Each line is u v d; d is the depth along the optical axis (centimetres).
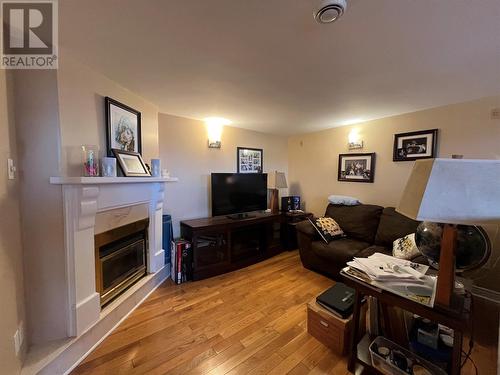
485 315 179
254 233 350
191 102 246
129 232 211
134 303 211
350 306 162
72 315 148
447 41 132
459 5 103
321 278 275
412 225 247
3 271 111
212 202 314
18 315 126
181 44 137
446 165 90
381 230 269
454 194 90
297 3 102
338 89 208
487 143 224
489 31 122
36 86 135
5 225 115
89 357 153
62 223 144
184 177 314
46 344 141
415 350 137
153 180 217
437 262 123
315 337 172
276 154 437
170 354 156
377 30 122
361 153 330
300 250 310
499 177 87
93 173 162
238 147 376
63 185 143
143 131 238
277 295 236
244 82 193
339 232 297
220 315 201
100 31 124
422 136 266
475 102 230
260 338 173
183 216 315
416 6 104
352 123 339
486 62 157
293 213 379
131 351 159
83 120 161
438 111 255
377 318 155
